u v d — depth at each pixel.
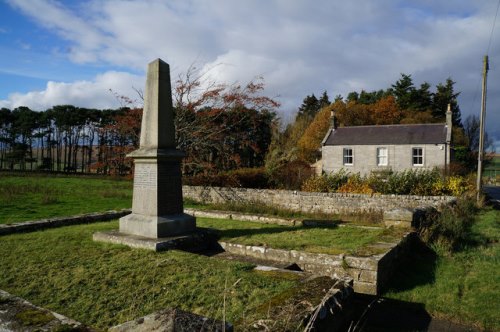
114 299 4.93
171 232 8.16
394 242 7.54
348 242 8.24
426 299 5.96
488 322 5.18
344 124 50.56
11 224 9.37
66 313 4.55
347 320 4.80
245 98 19.94
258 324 3.58
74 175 35.22
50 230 9.45
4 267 6.20
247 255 7.83
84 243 7.86
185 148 20.27
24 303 4.16
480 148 21.58
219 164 22.69
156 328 2.86
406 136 33.03
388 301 5.95
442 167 27.31
